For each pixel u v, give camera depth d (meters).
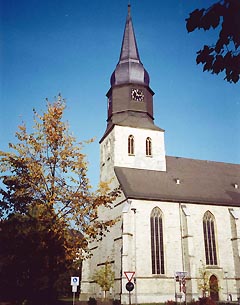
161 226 49.44
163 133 58.97
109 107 61.69
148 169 56.16
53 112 22.38
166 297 45.81
